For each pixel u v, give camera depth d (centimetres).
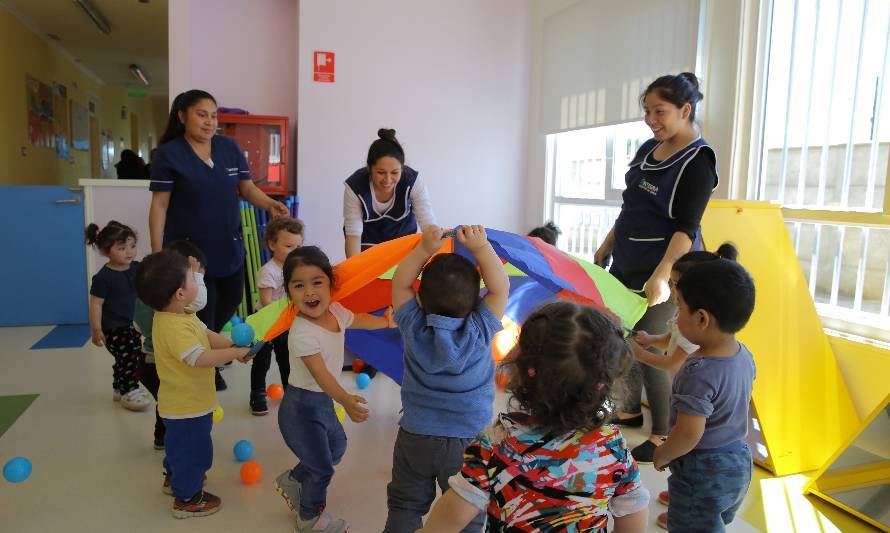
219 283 290
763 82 301
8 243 442
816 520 207
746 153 306
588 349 103
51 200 443
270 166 468
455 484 111
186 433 197
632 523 109
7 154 620
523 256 193
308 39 456
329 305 195
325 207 470
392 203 290
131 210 448
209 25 482
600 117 413
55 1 613
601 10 408
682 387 150
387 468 239
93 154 1015
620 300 206
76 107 909
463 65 485
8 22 629
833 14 271
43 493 217
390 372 253
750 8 300
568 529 105
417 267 154
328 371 181
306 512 190
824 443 248
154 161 267
